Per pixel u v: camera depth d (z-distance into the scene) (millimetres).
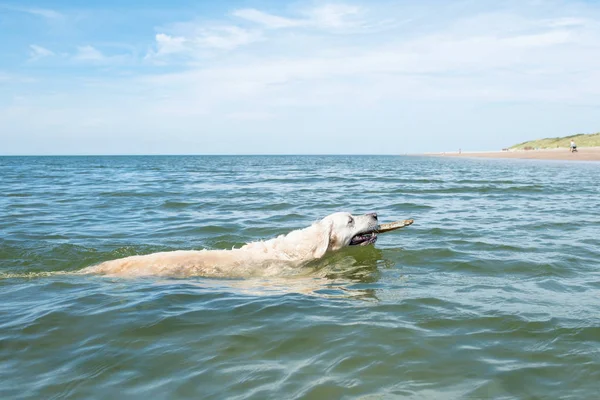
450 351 4078
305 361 3922
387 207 14047
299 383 3547
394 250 8406
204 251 7480
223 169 45781
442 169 40312
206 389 3477
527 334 4438
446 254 8031
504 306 5258
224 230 10508
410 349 4113
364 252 8305
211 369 3795
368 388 3467
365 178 28516
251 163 72188
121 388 3510
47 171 40281
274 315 5043
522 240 9109
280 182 25625
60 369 3822
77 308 5266
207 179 28844
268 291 6090
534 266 7129
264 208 14055
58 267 7602
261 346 4227
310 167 50906
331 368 3787
